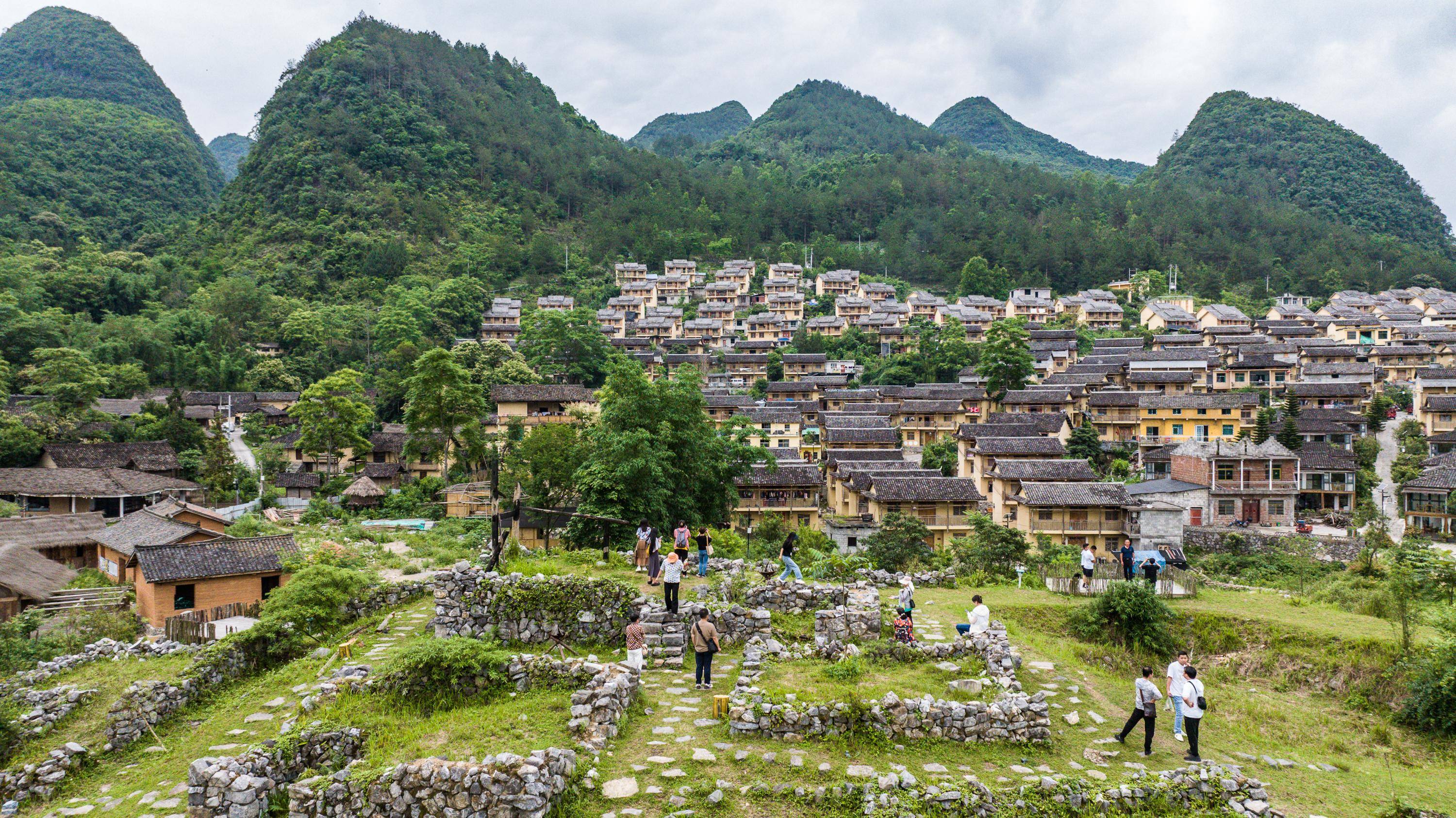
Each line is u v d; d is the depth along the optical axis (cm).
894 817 1194
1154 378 9475
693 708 1562
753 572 2445
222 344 10875
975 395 9369
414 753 1296
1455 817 1383
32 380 7944
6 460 6019
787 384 10862
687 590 2167
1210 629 2508
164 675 2012
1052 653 2123
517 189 19888
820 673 1703
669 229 19462
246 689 1956
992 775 1366
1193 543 5534
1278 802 1419
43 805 1495
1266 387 9638
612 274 17550
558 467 5475
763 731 1440
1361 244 19662
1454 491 5584
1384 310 13812
